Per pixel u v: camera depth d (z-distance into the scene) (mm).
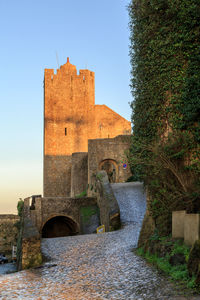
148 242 12148
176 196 11203
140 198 27438
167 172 11914
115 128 61438
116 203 23656
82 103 61875
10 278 10609
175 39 11930
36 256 13523
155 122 12781
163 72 12383
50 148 59750
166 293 7352
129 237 16906
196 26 11438
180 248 9305
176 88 11805
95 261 12273
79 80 62594
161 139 12414
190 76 11344
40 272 11422
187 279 7859
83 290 8680
